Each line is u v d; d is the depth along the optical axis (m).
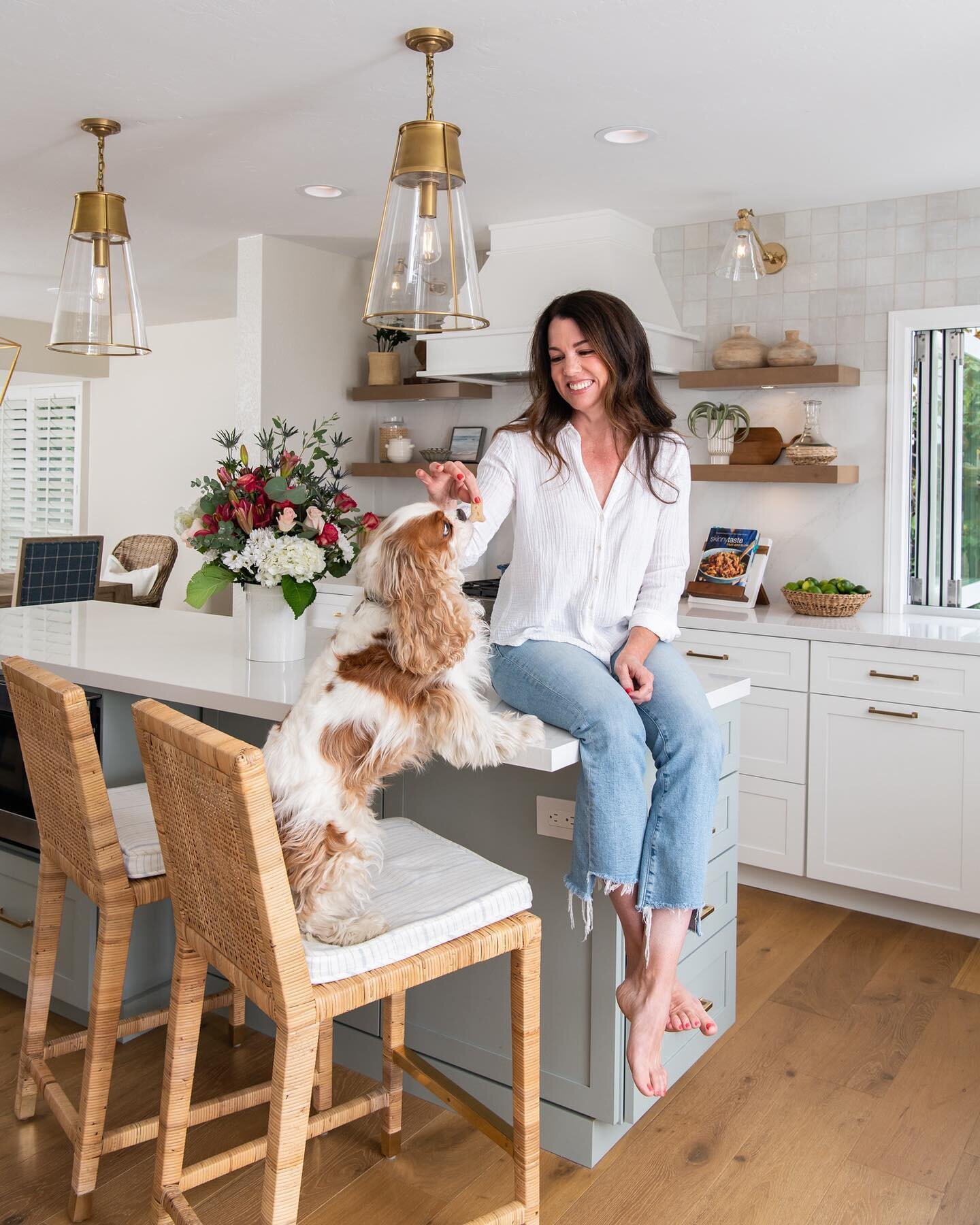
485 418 4.91
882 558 3.93
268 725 2.49
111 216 2.96
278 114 3.01
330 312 4.91
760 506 4.18
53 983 2.39
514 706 2.02
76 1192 1.85
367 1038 2.34
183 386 7.52
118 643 2.72
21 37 2.51
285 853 1.58
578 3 2.29
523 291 4.13
